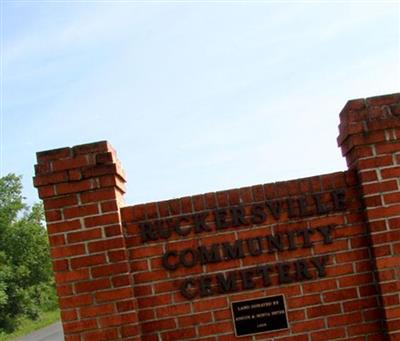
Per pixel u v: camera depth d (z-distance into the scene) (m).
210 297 4.29
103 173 4.15
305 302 4.30
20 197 40.66
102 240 4.13
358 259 4.34
